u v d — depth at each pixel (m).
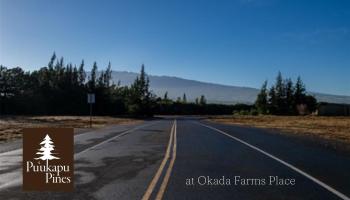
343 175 12.44
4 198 9.52
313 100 119.12
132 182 11.30
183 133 30.23
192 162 15.04
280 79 116.69
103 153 17.84
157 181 11.43
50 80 95.56
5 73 85.50
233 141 23.61
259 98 117.12
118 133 30.33
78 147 20.33
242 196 9.68
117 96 103.50
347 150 19.23
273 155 17.14
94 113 92.25
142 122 55.00
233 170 13.27
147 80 101.44
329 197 9.62
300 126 44.34
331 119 67.81
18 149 19.39
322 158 16.27
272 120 65.06
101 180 11.59
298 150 19.08
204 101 134.62
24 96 86.62
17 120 51.91
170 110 125.75
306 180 11.62
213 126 41.41
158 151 18.55
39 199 9.41
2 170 13.25
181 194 9.87
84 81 104.00
